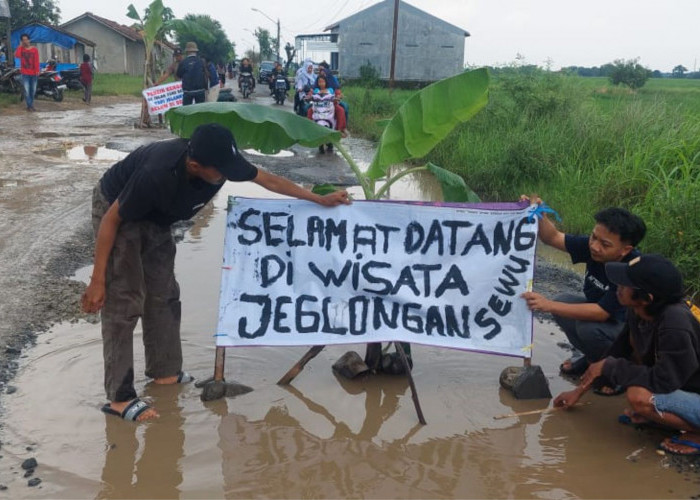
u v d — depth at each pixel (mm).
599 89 23406
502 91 12977
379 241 3838
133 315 3418
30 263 5555
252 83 30516
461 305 3867
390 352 4289
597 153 9336
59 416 3443
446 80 4113
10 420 3371
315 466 3141
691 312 3234
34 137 13641
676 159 7598
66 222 6867
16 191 8281
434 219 3838
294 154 13094
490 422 3607
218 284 5402
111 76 42719
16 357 4020
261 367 4137
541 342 4695
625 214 3637
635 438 3502
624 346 3631
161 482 2963
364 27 42906
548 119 11586
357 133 17578
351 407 3709
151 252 3578
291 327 3781
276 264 3777
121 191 3305
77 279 5320
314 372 4113
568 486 3047
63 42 37500
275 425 3488
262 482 3000
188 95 14008
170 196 3232
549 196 8609
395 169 12055
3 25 37938
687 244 5805
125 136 14203
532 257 3857
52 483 2906
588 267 4035
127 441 3270
